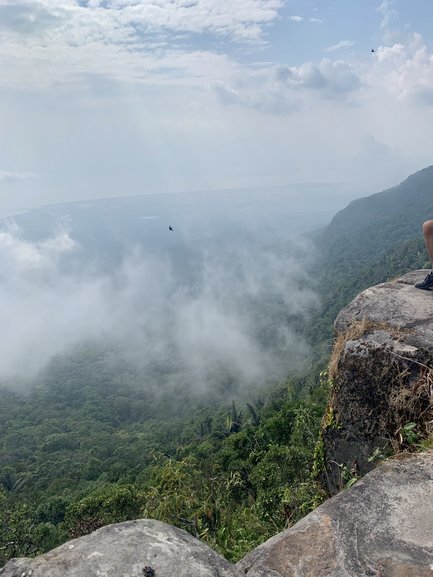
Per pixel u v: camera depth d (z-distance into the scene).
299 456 7.81
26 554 16.62
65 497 34.91
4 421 98.75
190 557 1.53
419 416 3.00
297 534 1.85
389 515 1.90
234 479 8.09
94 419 96.06
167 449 55.59
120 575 1.42
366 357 3.38
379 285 4.30
